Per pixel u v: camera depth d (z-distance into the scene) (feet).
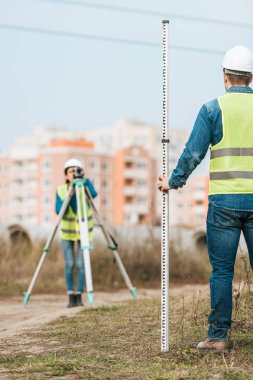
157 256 72.13
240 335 26.86
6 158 547.49
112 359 24.36
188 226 82.17
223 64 24.34
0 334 32.04
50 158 506.48
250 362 22.95
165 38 25.02
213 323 24.08
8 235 79.10
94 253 69.92
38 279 66.44
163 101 24.89
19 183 543.39
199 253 76.69
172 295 45.80
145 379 21.22
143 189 510.58
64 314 38.17
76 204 46.52
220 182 23.65
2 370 23.30
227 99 23.86
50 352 26.45
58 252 73.10
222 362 22.98
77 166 45.96
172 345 25.96
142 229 76.02
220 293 23.77
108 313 37.17
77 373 22.36
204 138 23.75
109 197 503.20
